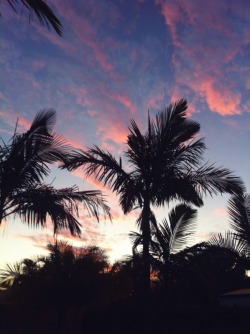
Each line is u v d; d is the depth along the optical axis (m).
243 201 10.41
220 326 10.09
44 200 8.41
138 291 10.84
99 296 17.72
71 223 8.58
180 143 10.62
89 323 12.98
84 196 9.06
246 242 10.19
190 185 10.03
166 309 10.79
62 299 17.55
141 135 10.53
